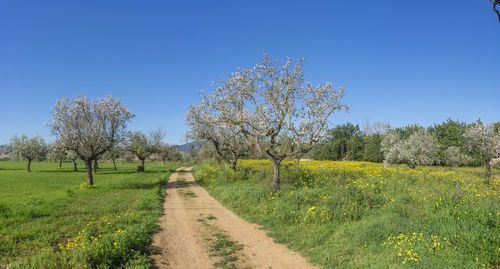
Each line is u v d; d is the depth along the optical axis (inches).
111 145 960.3
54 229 384.5
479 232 273.0
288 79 621.0
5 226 388.2
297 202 472.4
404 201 407.8
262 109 632.4
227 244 336.5
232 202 624.1
